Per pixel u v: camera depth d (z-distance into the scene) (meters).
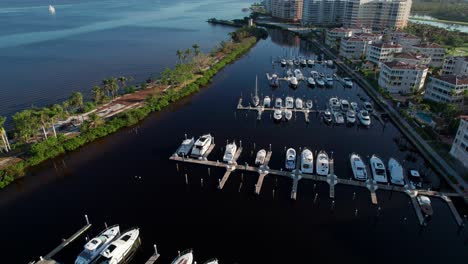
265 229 68.38
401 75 140.00
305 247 63.94
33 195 80.06
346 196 77.50
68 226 69.75
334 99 134.00
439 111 116.19
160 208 74.75
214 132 111.75
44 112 100.69
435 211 73.12
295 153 92.38
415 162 93.38
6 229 69.00
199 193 79.75
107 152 99.50
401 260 61.34
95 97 129.00
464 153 86.00
